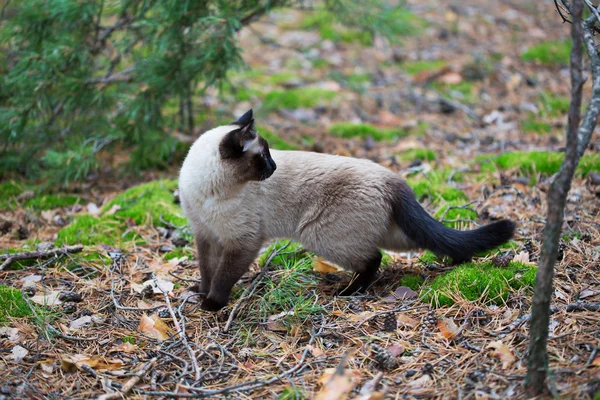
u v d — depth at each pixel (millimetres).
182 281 4105
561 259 3873
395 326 3340
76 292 3824
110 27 5844
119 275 4086
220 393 2869
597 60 2756
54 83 5445
